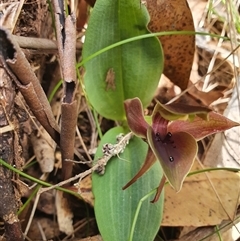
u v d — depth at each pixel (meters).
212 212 0.16
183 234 0.17
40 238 0.17
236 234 0.18
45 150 0.18
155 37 0.15
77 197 0.18
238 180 0.17
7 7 0.14
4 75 0.13
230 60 0.21
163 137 0.13
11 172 0.13
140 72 0.15
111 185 0.14
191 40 0.17
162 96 0.20
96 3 0.14
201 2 0.22
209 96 0.20
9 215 0.13
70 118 0.13
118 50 0.15
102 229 0.14
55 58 0.19
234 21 0.19
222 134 0.18
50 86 0.19
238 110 0.19
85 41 0.15
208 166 0.18
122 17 0.14
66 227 0.17
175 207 0.16
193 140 0.13
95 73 0.15
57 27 0.12
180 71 0.18
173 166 0.12
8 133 0.13
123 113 0.16
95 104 0.16
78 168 0.18
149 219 0.14
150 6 0.16
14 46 0.10
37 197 0.16
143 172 0.13
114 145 0.14
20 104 0.15
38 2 0.16
